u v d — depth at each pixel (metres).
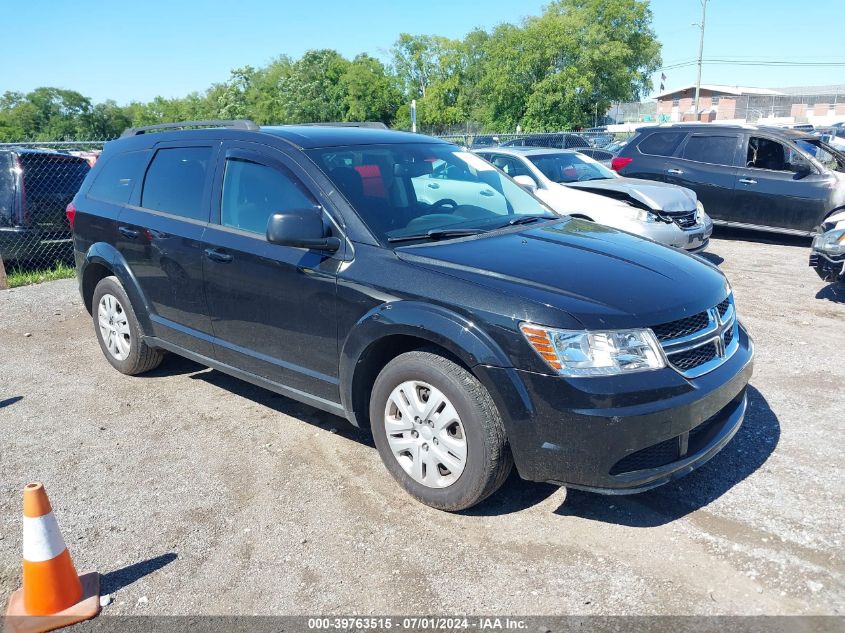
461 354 3.10
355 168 4.00
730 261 9.36
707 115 65.69
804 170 10.03
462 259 3.40
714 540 3.15
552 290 3.12
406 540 3.22
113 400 5.00
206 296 4.38
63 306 7.70
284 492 3.68
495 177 4.71
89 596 2.87
